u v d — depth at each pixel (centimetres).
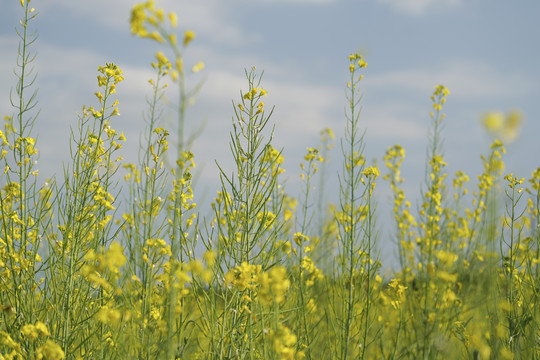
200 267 241
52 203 282
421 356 271
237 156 275
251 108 277
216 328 269
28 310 273
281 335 245
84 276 272
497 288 280
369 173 281
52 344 249
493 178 283
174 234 247
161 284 270
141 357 262
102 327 271
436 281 273
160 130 273
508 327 277
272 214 281
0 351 264
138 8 229
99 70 285
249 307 272
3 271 278
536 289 277
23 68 282
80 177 279
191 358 265
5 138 284
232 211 276
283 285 246
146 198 270
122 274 271
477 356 267
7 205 283
